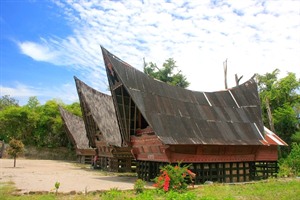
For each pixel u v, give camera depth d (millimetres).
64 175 22359
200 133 17781
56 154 49656
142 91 17562
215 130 18906
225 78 39188
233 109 22188
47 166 32312
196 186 15633
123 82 16875
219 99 22531
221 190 14008
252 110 22906
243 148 19781
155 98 17891
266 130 23125
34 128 49625
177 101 19266
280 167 22844
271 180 18312
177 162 16453
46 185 15680
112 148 27328
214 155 18359
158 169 17594
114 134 28406
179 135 16594
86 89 30141
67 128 42625
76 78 30047
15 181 17219
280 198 12148
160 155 17000
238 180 19875
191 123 18156
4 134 50000
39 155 49250
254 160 20672
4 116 48375
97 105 29734
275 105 34250
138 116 19641
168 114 17562
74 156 49094
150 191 12883
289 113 31688
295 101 33781
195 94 21547
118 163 27234
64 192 12875
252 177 20906
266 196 12508
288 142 32375
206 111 20328
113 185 16328
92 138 31438
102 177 21562
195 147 17250
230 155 19250
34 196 11891
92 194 12492
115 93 18328
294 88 33781
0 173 22172
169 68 42812
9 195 11977
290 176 21578
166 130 16359
